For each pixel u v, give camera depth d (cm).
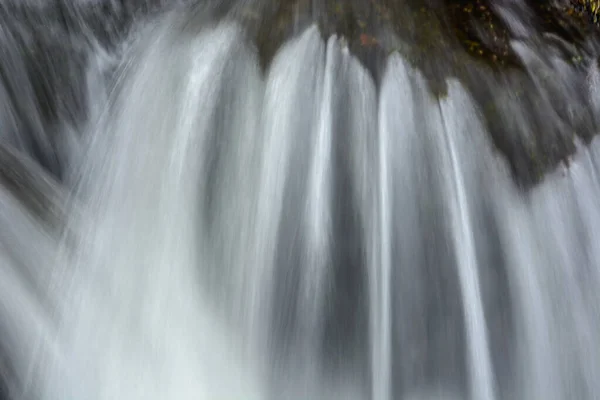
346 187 394
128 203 428
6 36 495
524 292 418
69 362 381
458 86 415
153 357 394
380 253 394
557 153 434
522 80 437
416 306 399
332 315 397
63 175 486
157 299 406
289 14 423
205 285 409
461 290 401
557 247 429
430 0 450
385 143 397
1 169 432
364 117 397
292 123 400
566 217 434
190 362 398
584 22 514
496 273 411
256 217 402
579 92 459
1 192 407
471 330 403
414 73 409
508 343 413
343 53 406
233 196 407
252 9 433
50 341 378
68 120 533
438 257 399
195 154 413
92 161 454
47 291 386
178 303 407
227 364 404
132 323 398
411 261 397
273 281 400
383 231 394
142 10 549
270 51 412
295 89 402
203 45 428
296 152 399
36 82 513
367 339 400
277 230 398
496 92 425
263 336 405
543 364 422
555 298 428
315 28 414
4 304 367
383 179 395
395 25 425
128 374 388
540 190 427
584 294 438
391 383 404
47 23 519
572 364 430
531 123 430
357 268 393
